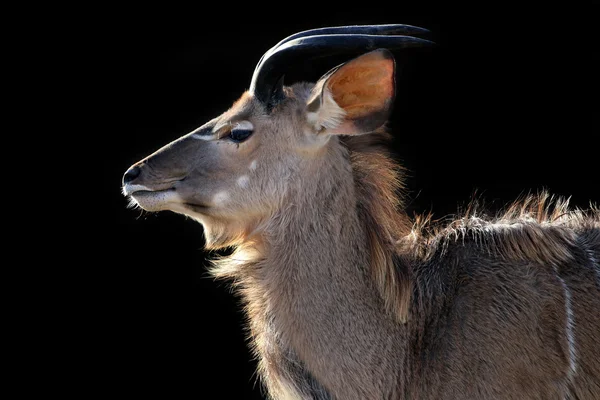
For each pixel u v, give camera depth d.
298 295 10.19
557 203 11.27
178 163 10.55
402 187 11.22
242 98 10.73
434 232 11.24
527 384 9.72
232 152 10.41
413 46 9.74
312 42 9.92
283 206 10.33
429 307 10.25
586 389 9.83
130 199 11.44
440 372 9.91
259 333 10.75
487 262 10.31
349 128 10.16
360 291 10.19
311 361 10.19
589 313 9.98
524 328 9.83
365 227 10.34
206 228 10.93
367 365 10.12
